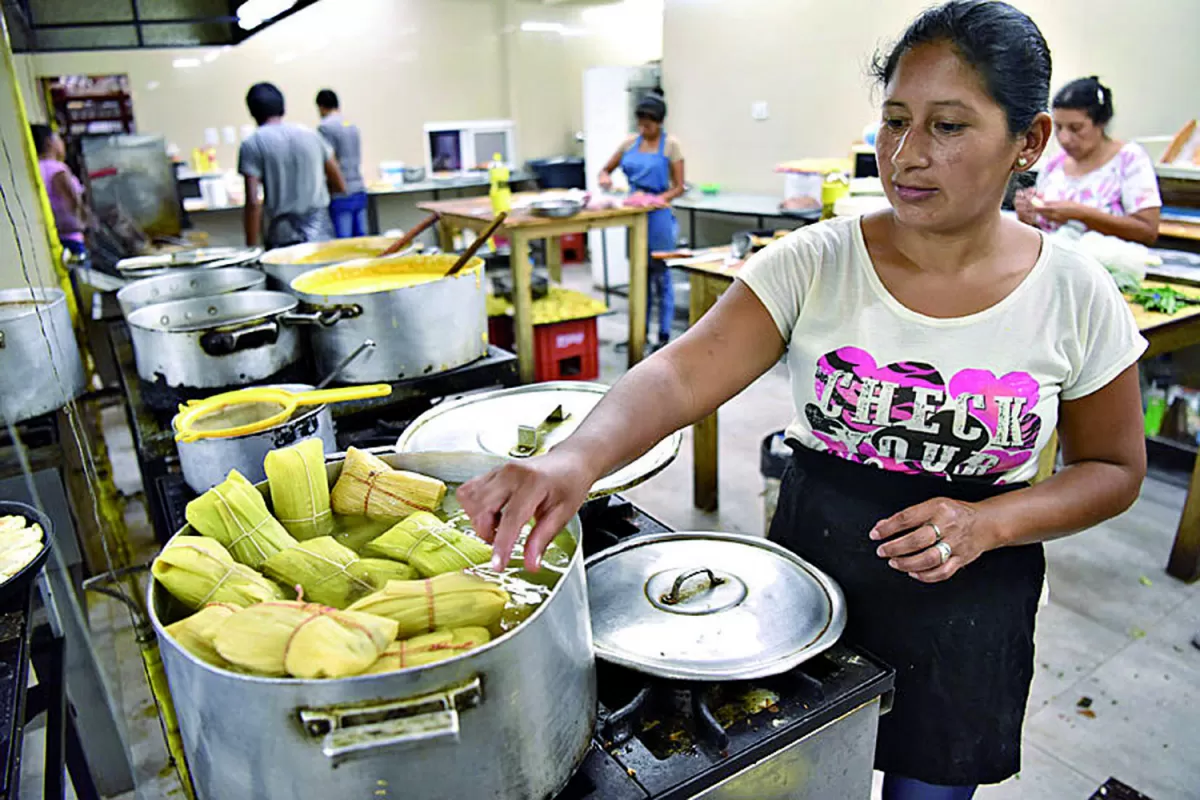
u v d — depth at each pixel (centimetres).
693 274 288
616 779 77
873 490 106
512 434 128
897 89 86
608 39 804
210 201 598
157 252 343
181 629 71
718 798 81
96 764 172
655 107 467
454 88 750
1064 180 317
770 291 102
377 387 141
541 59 775
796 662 86
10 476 170
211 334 169
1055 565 259
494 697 65
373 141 725
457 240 457
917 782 113
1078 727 194
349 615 68
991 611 104
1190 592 244
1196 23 369
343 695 61
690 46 633
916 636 105
